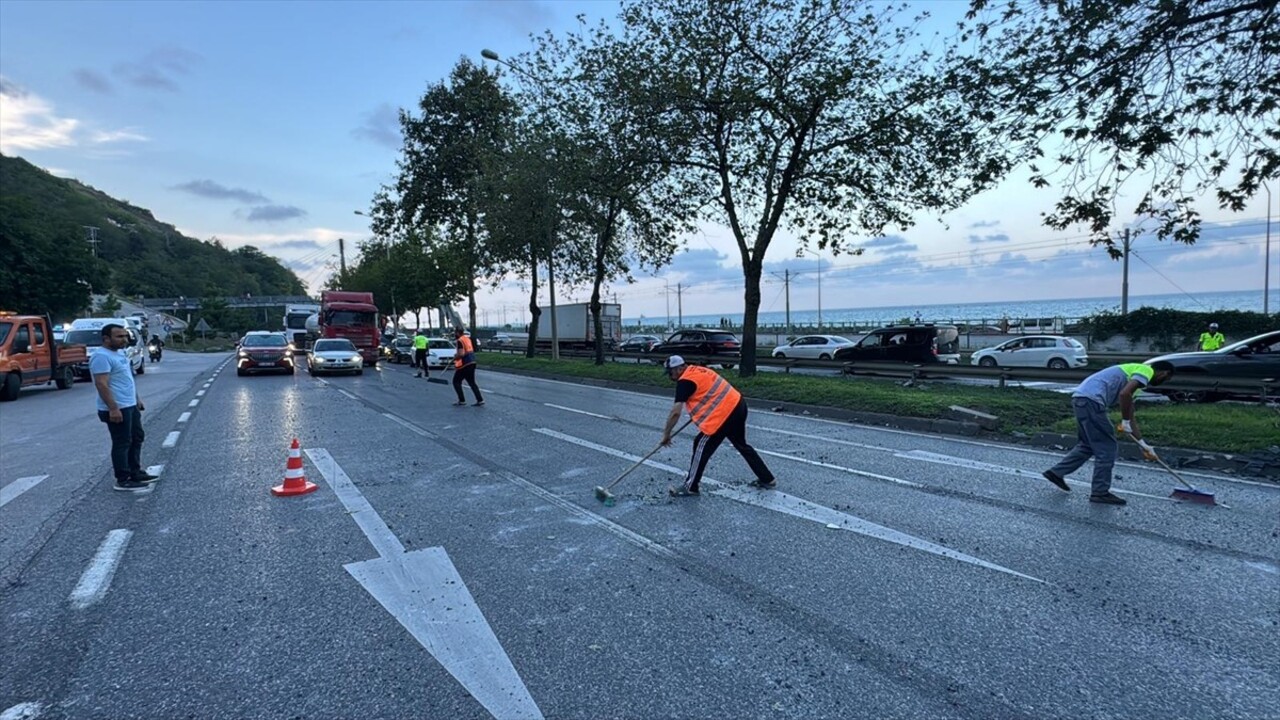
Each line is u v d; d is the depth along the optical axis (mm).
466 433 10602
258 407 14398
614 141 18312
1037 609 3926
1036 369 14930
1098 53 7750
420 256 43688
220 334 91000
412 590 4270
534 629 3719
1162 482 7039
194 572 4625
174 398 16594
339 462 8320
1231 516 5762
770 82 15422
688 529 5473
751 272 17797
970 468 7816
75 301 48438
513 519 5793
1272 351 12281
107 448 9602
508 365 27719
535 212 24516
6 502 6574
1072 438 9172
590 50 17719
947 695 3045
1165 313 33312
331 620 3854
